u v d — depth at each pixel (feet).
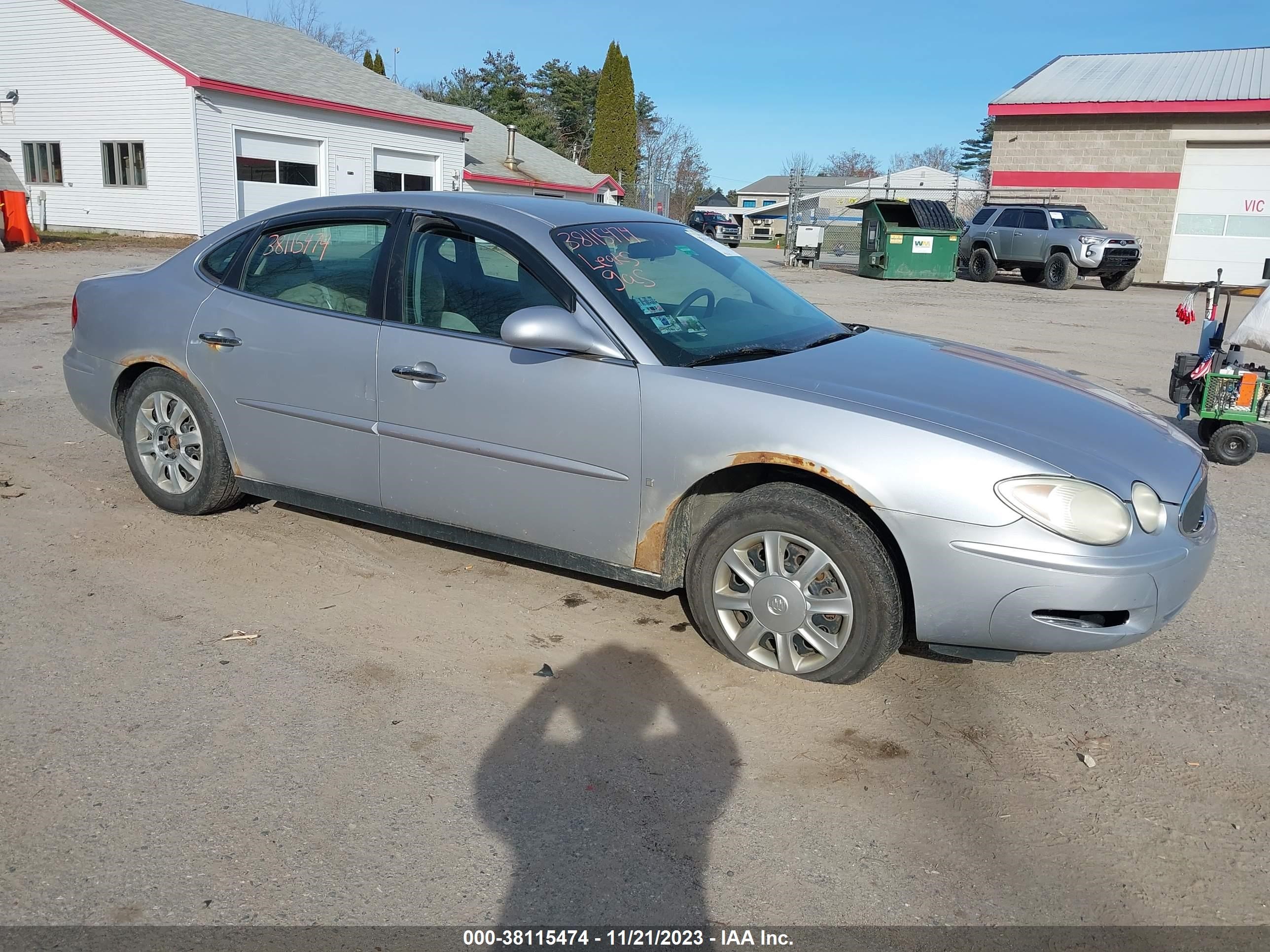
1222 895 8.34
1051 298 66.28
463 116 140.36
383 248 13.71
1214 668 12.42
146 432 16.15
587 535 12.32
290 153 86.63
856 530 10.73
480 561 14.99
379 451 13.58
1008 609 10.27
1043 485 10.12
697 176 272.51
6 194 68.28
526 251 12.65
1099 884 8.44
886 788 9.68
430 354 12.96
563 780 9.62
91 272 54.54
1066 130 87.61
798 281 73.87
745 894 8.19
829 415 10.82
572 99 253.44
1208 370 23.06
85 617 12.72
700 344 12.28
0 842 8.45
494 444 12.62
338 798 9.21
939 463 10.33
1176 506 10.66
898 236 75.97
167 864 8.26
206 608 13.11
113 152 82.07
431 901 7.98
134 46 78.54
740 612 11.86
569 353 12.12
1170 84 86.74
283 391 14.30
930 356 13.42
